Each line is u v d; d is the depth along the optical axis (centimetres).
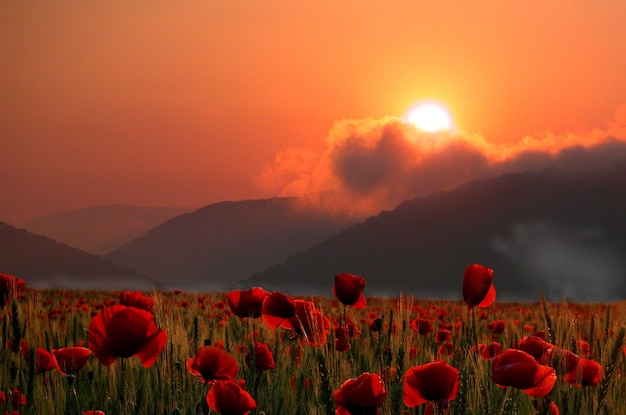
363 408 261
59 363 353
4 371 407
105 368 456
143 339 284
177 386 377
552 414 303
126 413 344
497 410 327
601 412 332
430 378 278
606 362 368
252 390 362
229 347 426
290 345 500
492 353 387
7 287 424
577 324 511
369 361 433
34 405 381
